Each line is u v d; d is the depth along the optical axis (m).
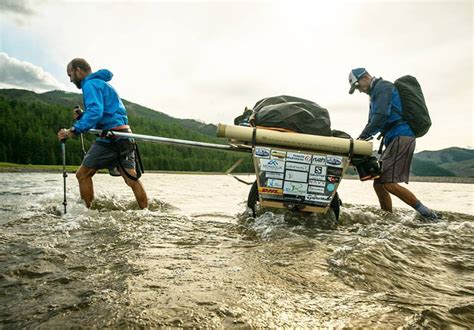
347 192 11.62
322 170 3.67
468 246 2.88
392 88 4.81
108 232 2.84
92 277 1.75
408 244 2.67
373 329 1.26
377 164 3.82
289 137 3.61
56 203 5.02
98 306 1.39
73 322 1.26
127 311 1.35
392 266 2.11
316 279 1.83
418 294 1.72
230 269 1.95
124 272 1.83
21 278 1.73
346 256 2.17
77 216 3.70
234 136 3.62
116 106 4.89
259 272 1.91
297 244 2.60
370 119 5.05
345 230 3.61
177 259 2.13
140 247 2.38
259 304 1.45
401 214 4.98
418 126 4.75
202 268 1.95
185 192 9.36
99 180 14.70
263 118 3.79
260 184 3.66
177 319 1.29
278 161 3.64
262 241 2.80
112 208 5.05
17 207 4.54
